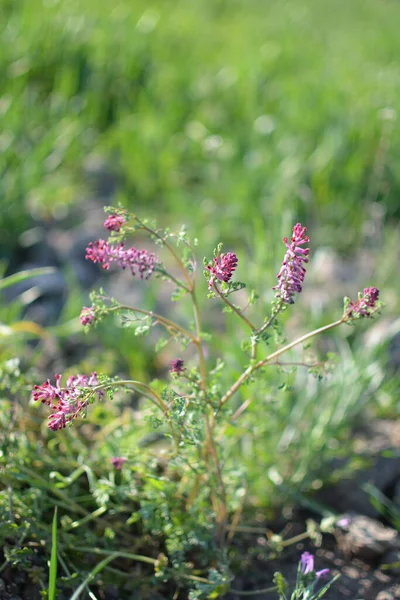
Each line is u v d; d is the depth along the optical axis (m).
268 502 0.56
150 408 0.45
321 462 0.59
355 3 2.57
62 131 1.04
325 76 1.33
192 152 1.09
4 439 0.48
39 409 0.54
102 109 1.18
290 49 1.54
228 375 0.60
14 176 0.86
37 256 0.84
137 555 0.49
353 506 0.58
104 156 1.08
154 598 0.48
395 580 0.52
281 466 0.59
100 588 0.48
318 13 2.32
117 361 0.70
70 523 0.48
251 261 0.83
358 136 1.07
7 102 1.03
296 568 0.52
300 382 0.64
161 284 0.81
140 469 0.48
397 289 0.80
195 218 0.93
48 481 0.50
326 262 0.87
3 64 1.15
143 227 0.44
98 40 1.27
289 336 0.72
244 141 1.08
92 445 0.56
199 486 0.50
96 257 0.42
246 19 2.06
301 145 1.06
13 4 1.42
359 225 0.95
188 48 1.48
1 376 0.51
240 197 0.94
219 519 0.48
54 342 0.71
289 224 0.74
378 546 0.53
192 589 0.47
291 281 0.40
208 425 0.46
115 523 0.50
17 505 0.47
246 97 1.21
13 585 0.46
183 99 1.22
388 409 0.67
